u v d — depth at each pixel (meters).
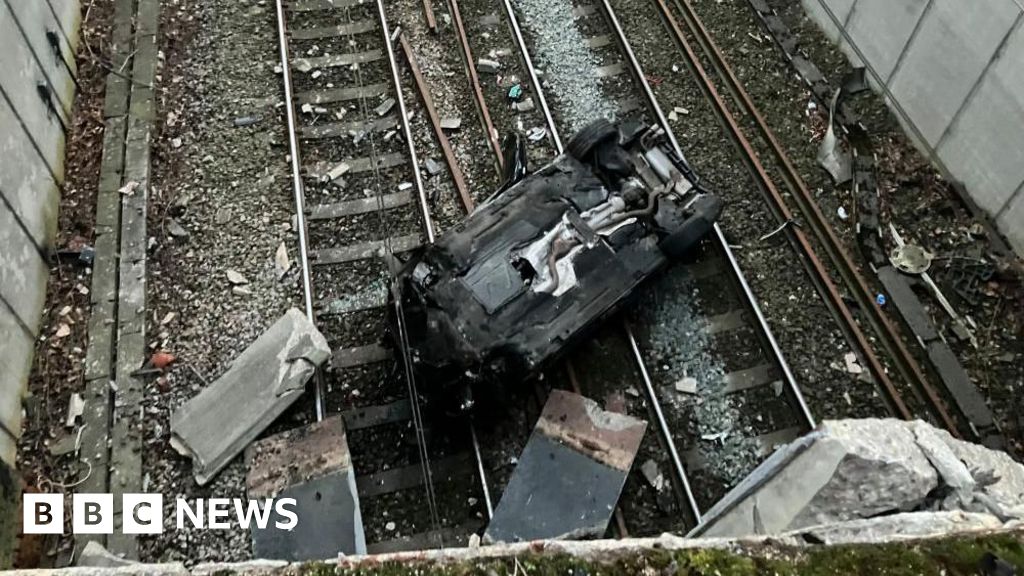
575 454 7.18
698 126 9.46
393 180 9.05
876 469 5.00
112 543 6.80
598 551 4.03
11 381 7.37
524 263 7.16
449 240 7.34
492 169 9.11
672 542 4.09
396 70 9.80
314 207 8.85
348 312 8.15
